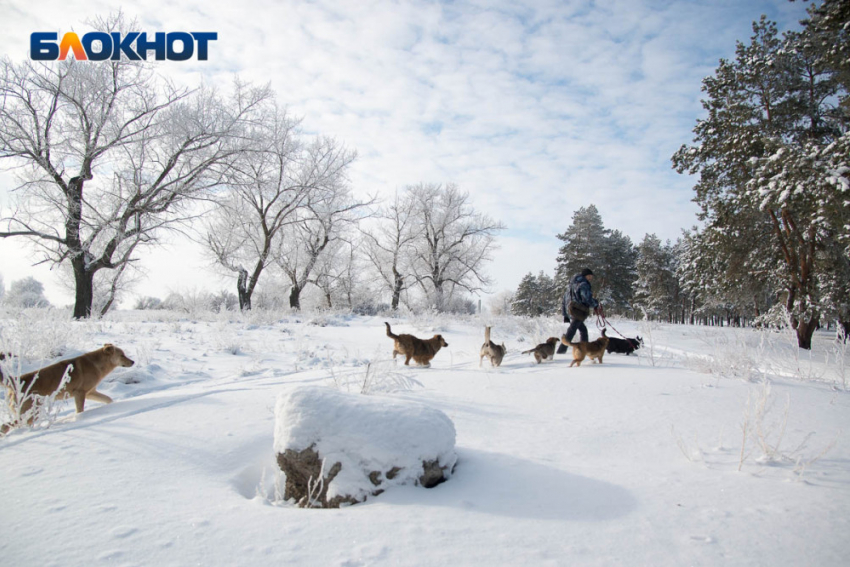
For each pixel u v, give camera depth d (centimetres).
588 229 5209
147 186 2075
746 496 292
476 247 4144
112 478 312
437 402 542
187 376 754
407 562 211
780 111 1856
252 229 2905
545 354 858
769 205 1547
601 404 541
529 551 223
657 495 295
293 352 1068
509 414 501
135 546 223
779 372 776
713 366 725
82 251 1834
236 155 2288
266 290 3425
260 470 365
